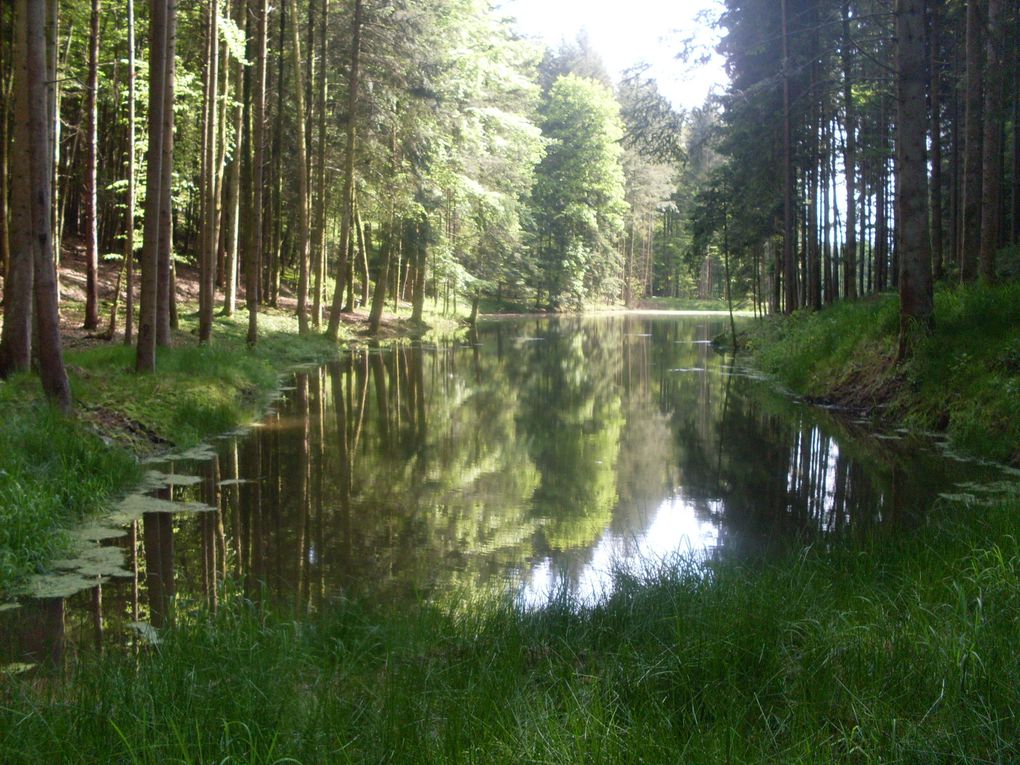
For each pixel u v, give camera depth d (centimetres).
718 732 354
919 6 1271
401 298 4638
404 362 2431
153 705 375
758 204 2656
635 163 6669
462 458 1139
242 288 3145
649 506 895
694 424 1434
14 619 562
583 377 2173
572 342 3444
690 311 7188
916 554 592
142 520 799
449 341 3288
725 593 516
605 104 6069
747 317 5731
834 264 2991
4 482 723
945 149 2612
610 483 1004
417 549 736
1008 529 608
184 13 2192
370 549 732
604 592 600
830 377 1653
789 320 2389
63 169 2783
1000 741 330
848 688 383
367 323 3353
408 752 343
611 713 369
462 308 5366
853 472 1023
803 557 609
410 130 2683
